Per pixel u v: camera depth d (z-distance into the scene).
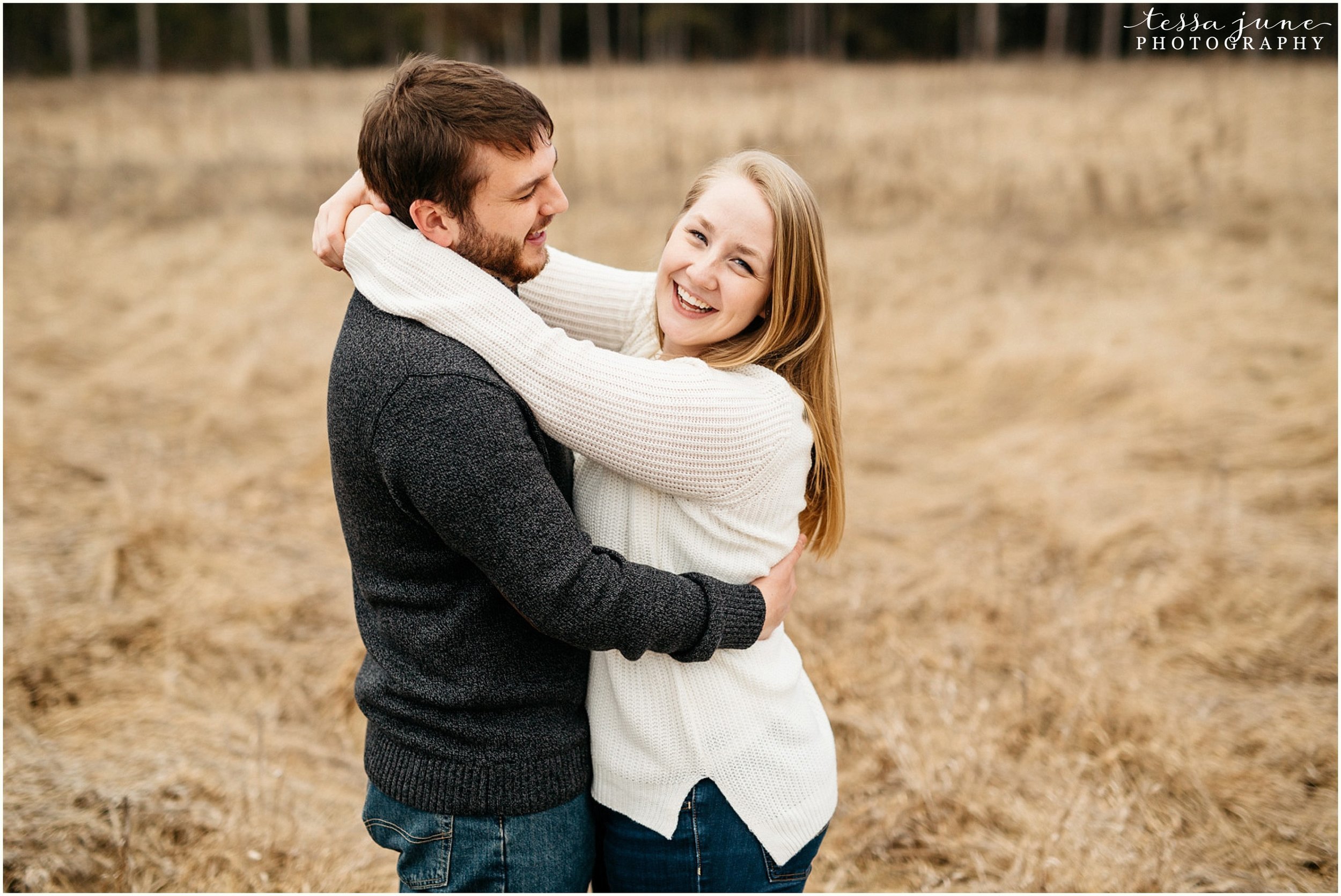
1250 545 3.65
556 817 1.42
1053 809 2.49
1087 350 5.27
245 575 3.54
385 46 21.78
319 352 5.61
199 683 2.98
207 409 4.85
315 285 6.73
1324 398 4.68
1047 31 20.06
